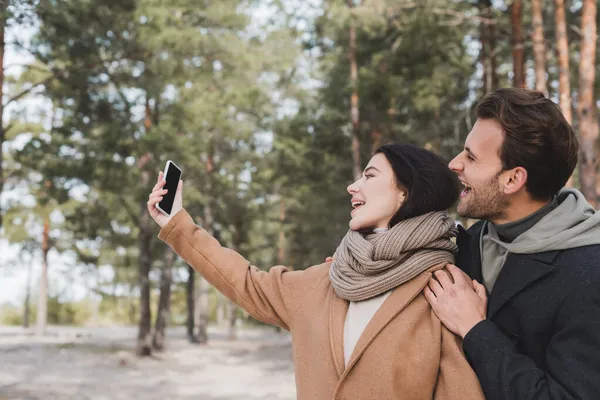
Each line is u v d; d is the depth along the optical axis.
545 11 11.12
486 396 1.22
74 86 11.34
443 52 12.20
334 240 20.27
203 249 1.64
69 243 25.33
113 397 11.62
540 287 1.28
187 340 27.80
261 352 22.31
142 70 12.89
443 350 1.32
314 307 1.48
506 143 1.32
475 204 1.38
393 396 1.27
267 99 19.33
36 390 11.79
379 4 11.69
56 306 45.06
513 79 10.47
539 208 1.36
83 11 10.29
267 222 25.53
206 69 15.00
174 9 15.09
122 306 50.47
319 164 17.09
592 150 8.09
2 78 9.62
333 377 1.36
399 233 1.38
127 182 14.90
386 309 1.36
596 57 10.12
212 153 20.06
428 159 1.45
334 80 14.34
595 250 1.25
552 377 1.17
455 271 1.41
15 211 22.67
